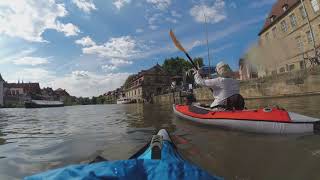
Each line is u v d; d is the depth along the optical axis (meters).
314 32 25.67
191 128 6.27
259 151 3.73
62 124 9.48
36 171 3.49
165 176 1.66
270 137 4.61
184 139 4.94
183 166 1.82
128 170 1.67
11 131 7.90
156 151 2.42
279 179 2.64
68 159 4.03
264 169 2.97
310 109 7.84
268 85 19.88
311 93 17.22
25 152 4.66
